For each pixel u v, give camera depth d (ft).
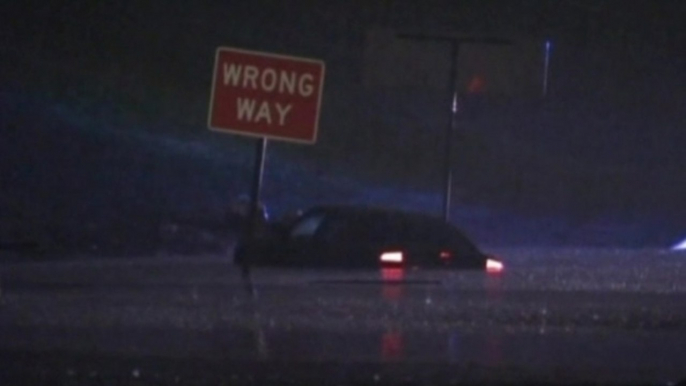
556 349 77.46
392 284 134.51
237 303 107.24
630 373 66.03
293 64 139.64
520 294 122.42
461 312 103.30
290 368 67.15
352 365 68.59
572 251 250.57
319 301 110.73
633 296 120.26
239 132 139.64
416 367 67.97
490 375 65.21
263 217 185.47
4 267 157.07
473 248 184.75
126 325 88.17
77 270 150.00
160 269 155.63
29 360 68.59
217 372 65.67
